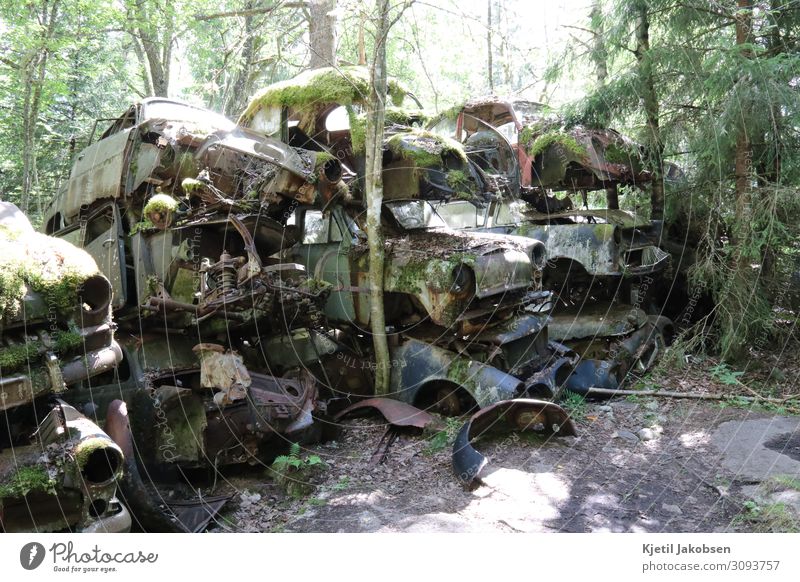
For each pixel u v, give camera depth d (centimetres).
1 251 346
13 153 1347
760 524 371
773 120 690
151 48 1474
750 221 707
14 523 303
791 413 571
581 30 910
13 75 1162
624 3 790
